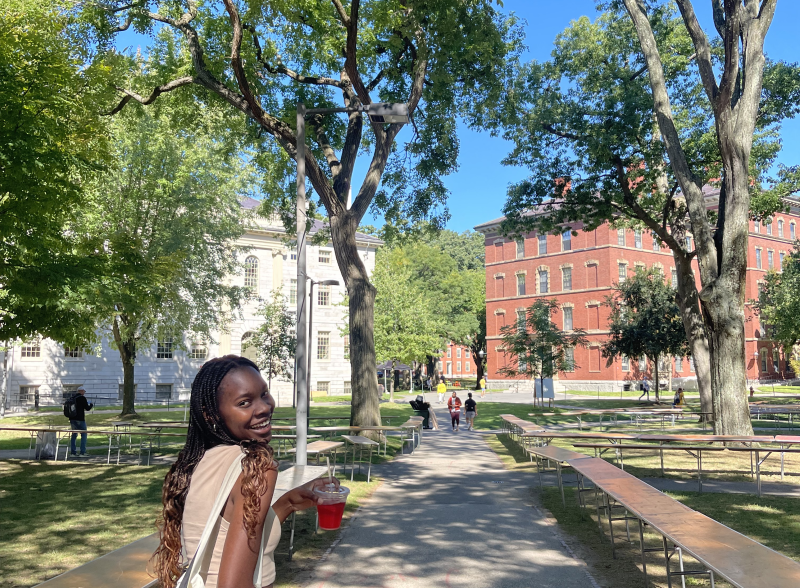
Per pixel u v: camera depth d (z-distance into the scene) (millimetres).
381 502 10148
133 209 26609
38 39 11117
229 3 14664
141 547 4328
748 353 66062
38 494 10758
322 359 55344
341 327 56406
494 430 26141
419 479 12648
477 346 75188
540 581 5988
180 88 20000
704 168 25438
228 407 1620
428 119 21672
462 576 6160
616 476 7812
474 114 21703
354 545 7406
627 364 58156
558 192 25484
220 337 49094
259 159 23234
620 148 23125
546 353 38094
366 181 18672
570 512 9258
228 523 1517
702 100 24609
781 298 43500
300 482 6207
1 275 11211
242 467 1523
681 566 5332
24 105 10805
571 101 24547
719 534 4930
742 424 16734
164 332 29531
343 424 24531
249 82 18359
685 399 46250
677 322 39531
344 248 18172
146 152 26891
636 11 18375
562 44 25156
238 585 1425
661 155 23281
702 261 17266
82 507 9594
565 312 61438
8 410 36562
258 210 25062
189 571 1482
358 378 17828
